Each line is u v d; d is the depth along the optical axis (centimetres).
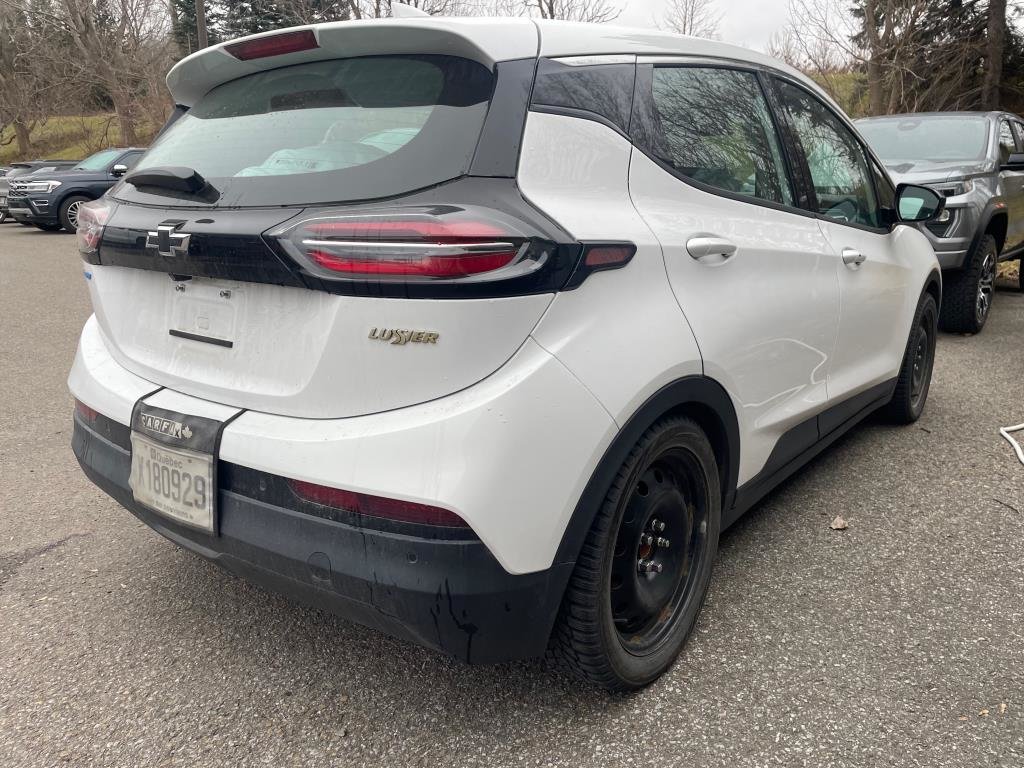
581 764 197
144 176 214
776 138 283
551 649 206
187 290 210
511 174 181
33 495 360
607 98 210
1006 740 200
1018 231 732
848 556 294
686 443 220
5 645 250
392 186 181
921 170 636
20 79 3662
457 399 171
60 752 205
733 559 293
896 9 1728
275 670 237
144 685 231
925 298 413
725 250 231
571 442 179
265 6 2444
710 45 261
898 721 208
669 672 229
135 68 3256
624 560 212
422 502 167
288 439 183
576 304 182
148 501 213
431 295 166
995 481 357
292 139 205
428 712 217
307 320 184
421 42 198
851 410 342
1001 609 257
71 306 839
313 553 179
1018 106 2167
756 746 201
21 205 1703
